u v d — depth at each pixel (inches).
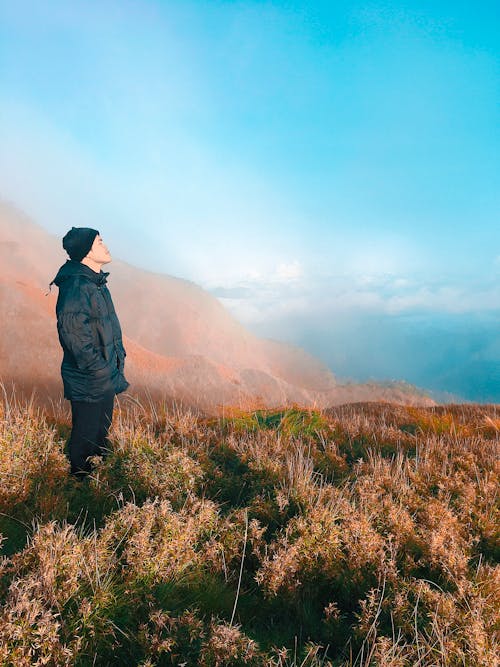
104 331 154.5
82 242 149.6
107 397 159.6
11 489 132.7
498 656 93.8
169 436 206.8
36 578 87.0
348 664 85.1
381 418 382.3
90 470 160.2
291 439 246.2
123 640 86.7
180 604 99.3
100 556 99.5
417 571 127.6
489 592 115.3
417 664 84.6
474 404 513.0
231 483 170.4
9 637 74.2
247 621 102.6
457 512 169.8
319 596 117.6
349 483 182.1
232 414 305.4
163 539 108.7
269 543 129.0
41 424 179.6
